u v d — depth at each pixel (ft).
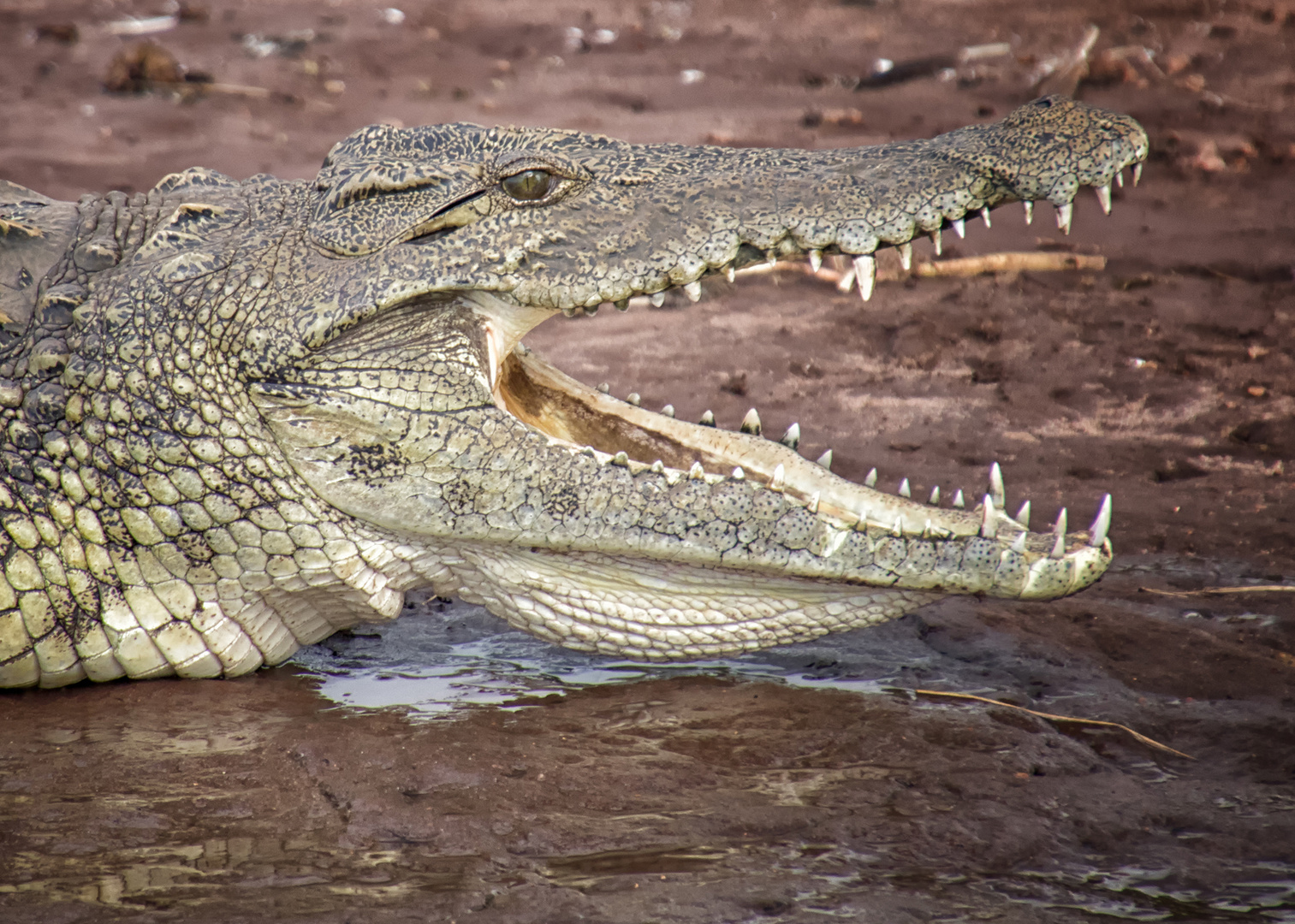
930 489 51.55
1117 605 42.37
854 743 33.37
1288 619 40.88
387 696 36.83
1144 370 66.03
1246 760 32.60
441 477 35.88
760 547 35.55
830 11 172.04
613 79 139.44
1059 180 36.58
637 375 65.46
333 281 35.96
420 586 39.06
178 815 29.86
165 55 134.92
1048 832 29.17
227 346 35.78
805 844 28.76
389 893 26.68
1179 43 147.84
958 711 35.19
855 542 35.35
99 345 36.37
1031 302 76.43
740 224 36.42
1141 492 51.83
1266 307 75.72
